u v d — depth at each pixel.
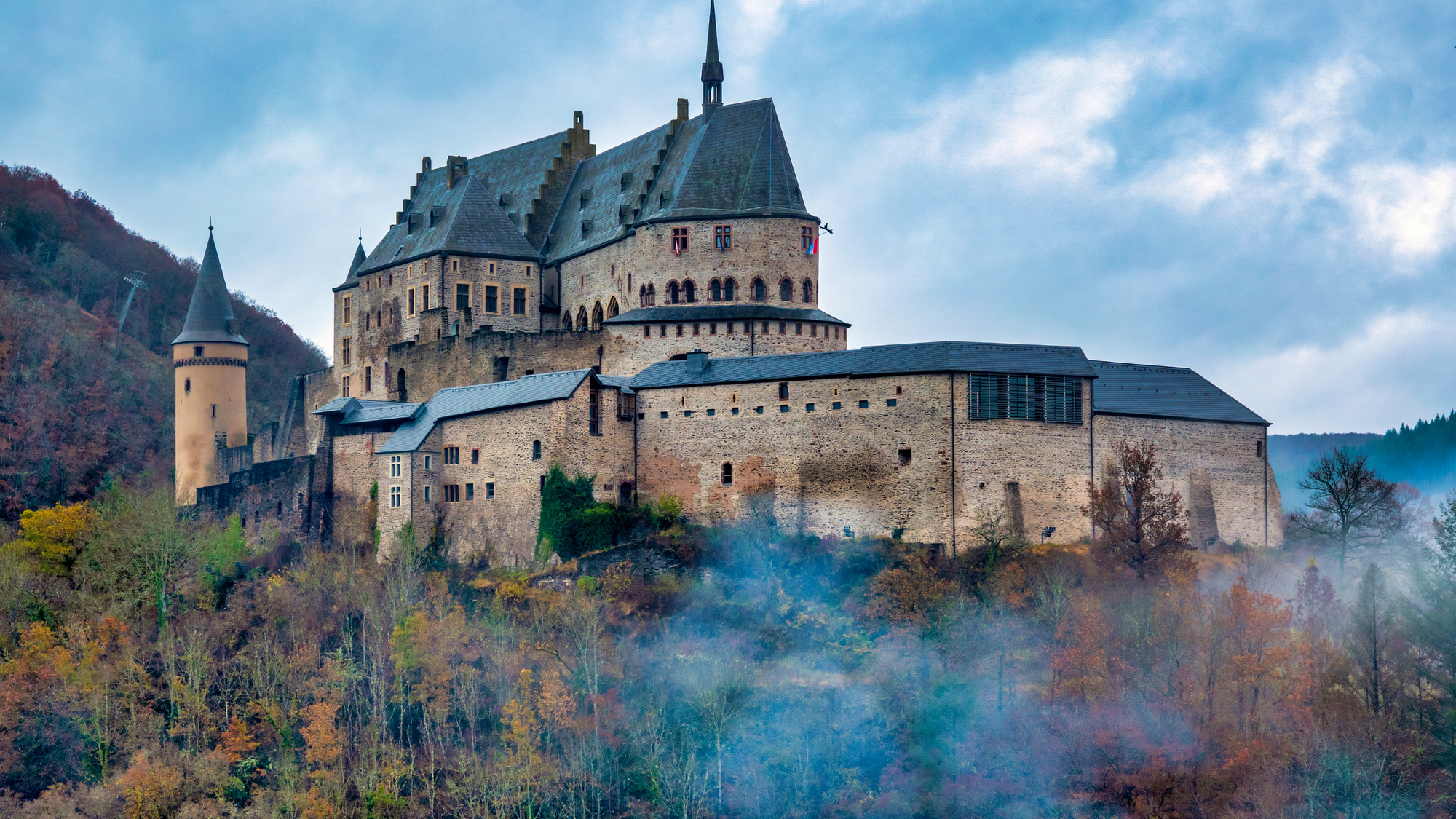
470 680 101.62
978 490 111.81
